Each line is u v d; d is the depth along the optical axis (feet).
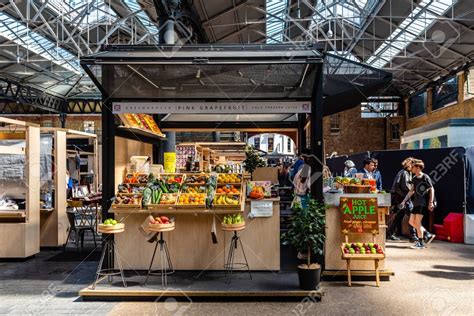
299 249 15.65
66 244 25.25
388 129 84.64
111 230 15.98
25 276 18.51
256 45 17.13
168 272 17.81
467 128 35.53
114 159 17.99
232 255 17.85
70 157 37.70
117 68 17.06
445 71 61.26
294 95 18.80
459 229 26.43
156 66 16.61
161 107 17.93
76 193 30.60
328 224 17.84
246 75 17.79
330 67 28.17
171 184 18.48
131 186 18.79
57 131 25.14
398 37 50.55
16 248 21.54
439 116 66.08
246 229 18.01
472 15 41.01
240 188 18.39
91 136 34.50
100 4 42.06
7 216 21.58
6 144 23.29
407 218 28.96
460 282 17.17
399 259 21.48
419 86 74.49
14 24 43.50
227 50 16.98
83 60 16.12
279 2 44.91
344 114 85.81
